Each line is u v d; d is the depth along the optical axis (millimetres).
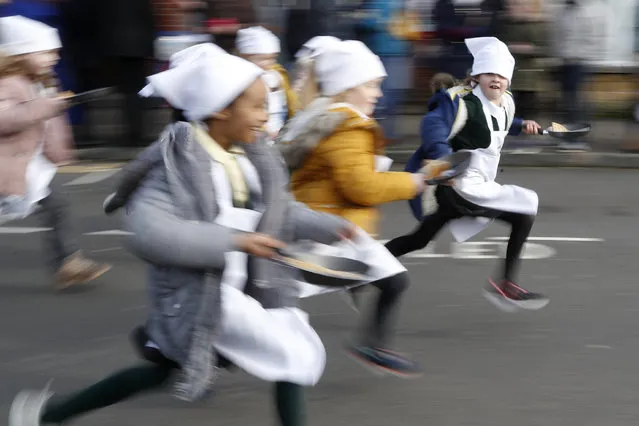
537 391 4648
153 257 3160
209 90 3242
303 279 3777
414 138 11539
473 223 5559
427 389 4652
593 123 12727
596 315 5797
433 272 6699
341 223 3637
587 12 11078
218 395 4543
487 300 6086
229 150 3387
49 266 6332
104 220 8273
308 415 4348
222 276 3260
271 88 7465
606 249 7371
